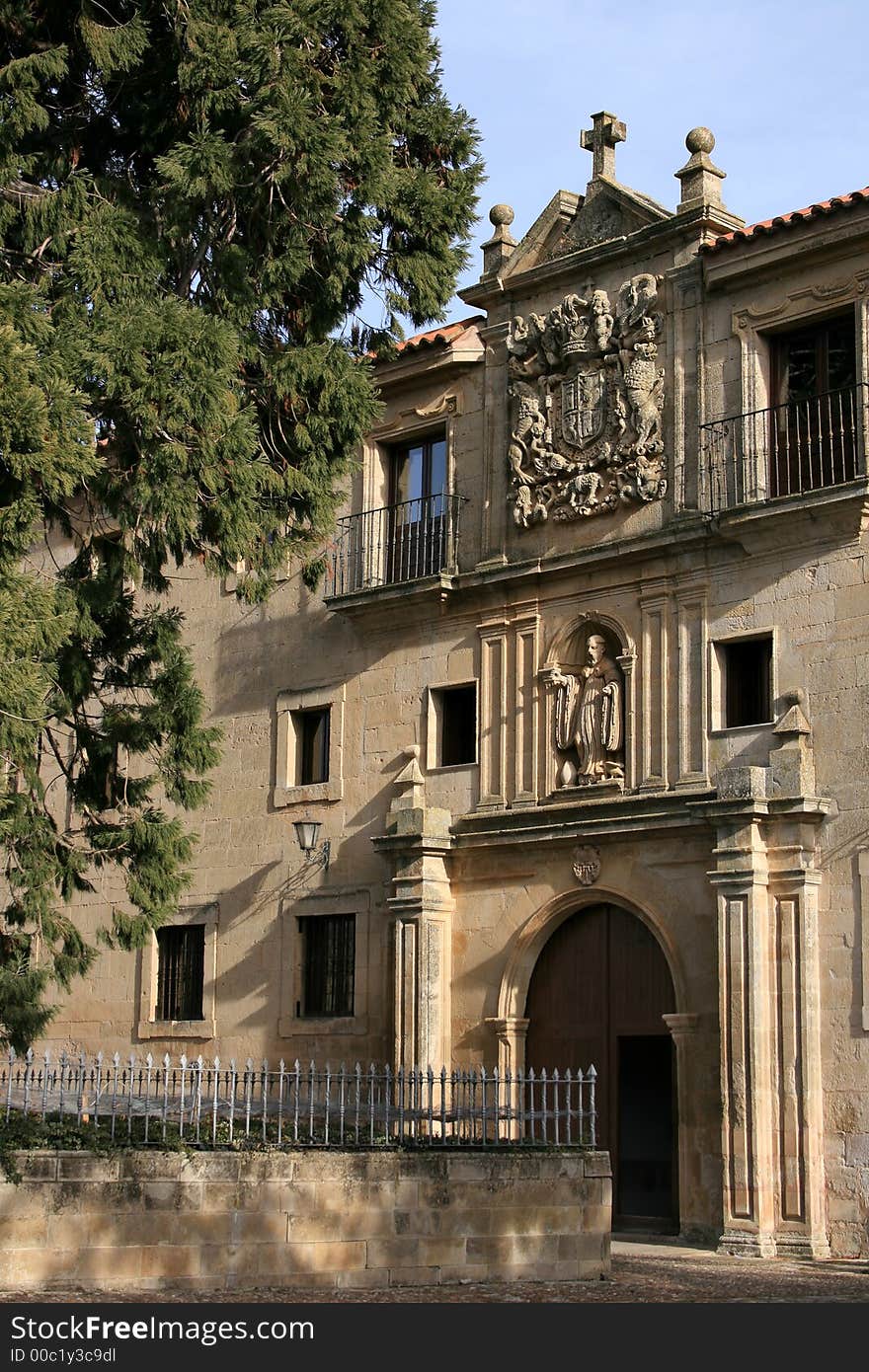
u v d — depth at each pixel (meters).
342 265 20.56
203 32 19.48
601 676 26.14
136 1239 17.16
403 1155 18.97
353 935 29.08
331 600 29.45
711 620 24.88
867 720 23.03
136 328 18.33
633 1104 25.31
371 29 20.53
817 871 23.23
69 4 19.59
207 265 20.44
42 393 17.14
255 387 20.94
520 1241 19.62
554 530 27.02
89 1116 18.11
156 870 21.78
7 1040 21.50
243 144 19.50
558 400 27.23
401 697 28.88
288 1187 18.11
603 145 27.48
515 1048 26.41
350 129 20.14
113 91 20.53
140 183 21.25
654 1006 25.16
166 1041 31.44
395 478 30.00
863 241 23.86
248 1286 17.72
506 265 28.34
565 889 26.03
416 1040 26.83
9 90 19.05
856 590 23.38
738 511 24.16
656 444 25.80
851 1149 22.41
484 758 27.38
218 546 19.94
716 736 24.52
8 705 16.66
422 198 21.19
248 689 31.45
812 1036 22.84
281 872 30.22
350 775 29.44
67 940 21.75
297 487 20.73
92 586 20.17
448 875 27.53
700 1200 23.62
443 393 29.00
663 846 24.91
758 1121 22.80
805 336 24.84
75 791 22.20
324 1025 28.89
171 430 18.58
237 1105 20.19
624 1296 18.09
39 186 20.03
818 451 24.23
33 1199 16.64
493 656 27.56
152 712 22.09
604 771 25.80
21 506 17.22
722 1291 18.66
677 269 25.94
